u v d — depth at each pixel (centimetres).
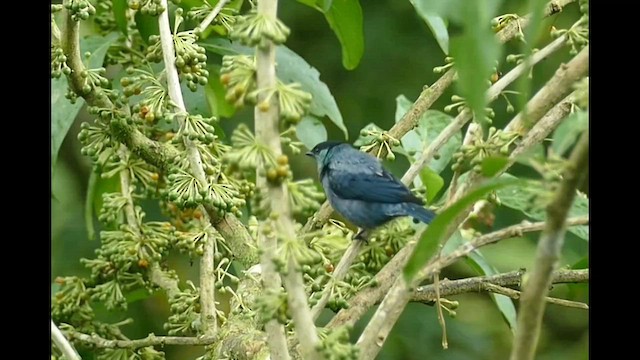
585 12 869
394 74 1811
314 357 694
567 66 772
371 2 1853
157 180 1111
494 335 1672
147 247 1089
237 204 965
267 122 691
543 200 633
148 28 1155
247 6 1489
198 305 1051
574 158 607
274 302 707
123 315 1446
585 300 1555
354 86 1809
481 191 654
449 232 801
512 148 873
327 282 912
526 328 643
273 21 688
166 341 1004
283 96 689
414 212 1048
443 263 749
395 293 746
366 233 1060
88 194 1202
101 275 1085
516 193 979
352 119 1788
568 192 611
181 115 965
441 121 1093
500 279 945
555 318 1781
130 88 1027
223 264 1075
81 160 1650
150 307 1508
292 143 900
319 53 1841
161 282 1084
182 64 997
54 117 1073
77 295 1077
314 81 1173
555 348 1753
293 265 694
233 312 967
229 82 704
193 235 1062
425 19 972
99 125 1081
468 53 539
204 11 1062
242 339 923
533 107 777
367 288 856
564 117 838
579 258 1113
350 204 1161
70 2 965
